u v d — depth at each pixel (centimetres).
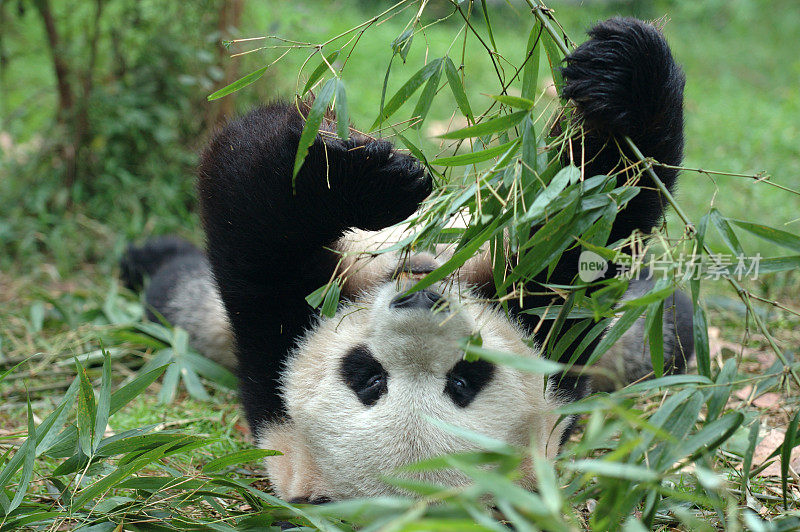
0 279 1020
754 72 1797
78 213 1084
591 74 468
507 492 287
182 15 1146
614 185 467
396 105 487
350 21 1744
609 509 369
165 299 858
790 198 1115
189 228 1095
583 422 695
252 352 577
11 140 1233
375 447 461
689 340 772
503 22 1925
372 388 480
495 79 1559
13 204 1090
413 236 449
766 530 398
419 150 488
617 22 484
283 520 473
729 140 1327
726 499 460
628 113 469
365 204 505
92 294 924
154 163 1115
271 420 562
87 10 1330
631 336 750
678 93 494
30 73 1479
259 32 1178
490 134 480
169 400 709
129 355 834
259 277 555
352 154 493
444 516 330
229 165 546
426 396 461
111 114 1112
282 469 530
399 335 460
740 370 780
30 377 782
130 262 961
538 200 415
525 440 490
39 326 842
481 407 474
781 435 641
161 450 473
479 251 488
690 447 383
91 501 499
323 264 559
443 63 491
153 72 1133
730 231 432
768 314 898
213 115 1119
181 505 484
